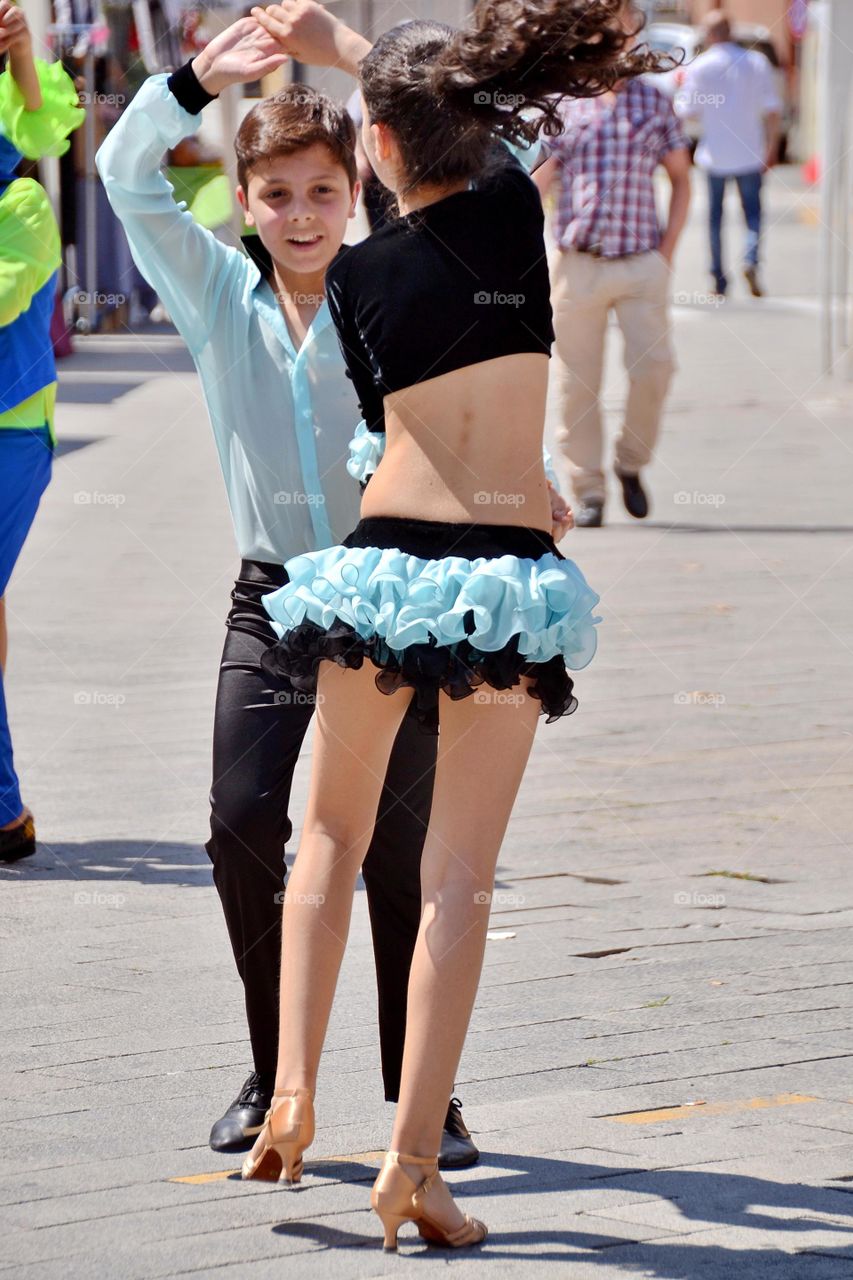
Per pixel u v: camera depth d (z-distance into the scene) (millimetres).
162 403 38250
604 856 14164
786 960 12023
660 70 8492
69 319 43906
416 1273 7633
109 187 9414
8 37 13625
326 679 8391
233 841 8969
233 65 9219
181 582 23688
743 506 28281
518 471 8164
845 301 40750
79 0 39406
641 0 9281
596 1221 8180
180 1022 10898
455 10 27984
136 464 31953
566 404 26844
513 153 8789
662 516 27688
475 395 8102
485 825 8156
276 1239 7996
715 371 41219
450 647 8047
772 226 72500
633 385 26391
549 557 8211
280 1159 8578
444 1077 7891
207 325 9508
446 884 8078
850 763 16453
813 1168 8789
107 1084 9930
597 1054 10414
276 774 9031
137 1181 8656
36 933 12539
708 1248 7871
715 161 52188
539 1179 8688
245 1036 10680
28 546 25844
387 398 8273
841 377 40156
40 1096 9758
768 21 91000
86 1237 7996
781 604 22141
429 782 9164
